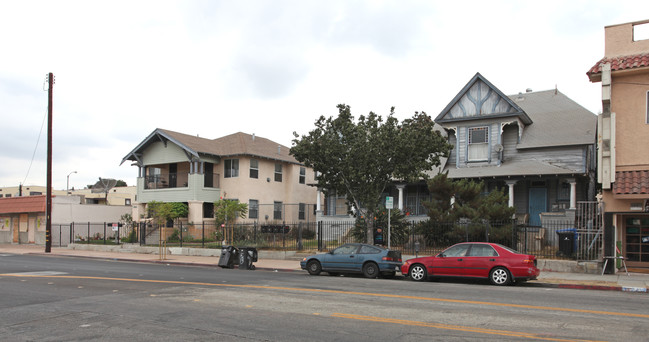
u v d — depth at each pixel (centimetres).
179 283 1446
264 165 3731
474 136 2766
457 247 1568
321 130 2120
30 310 992
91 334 779
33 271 1825
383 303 1070
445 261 1552
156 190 3647
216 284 1427
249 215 3553
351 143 2059
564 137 2575
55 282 1464
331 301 1098
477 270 1497
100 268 1986
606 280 1538
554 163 2559
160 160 3681
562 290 1371
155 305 1045
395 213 2375
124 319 894
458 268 1527
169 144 3634
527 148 2639
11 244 3912
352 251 1759
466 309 994
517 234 2075
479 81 2756
